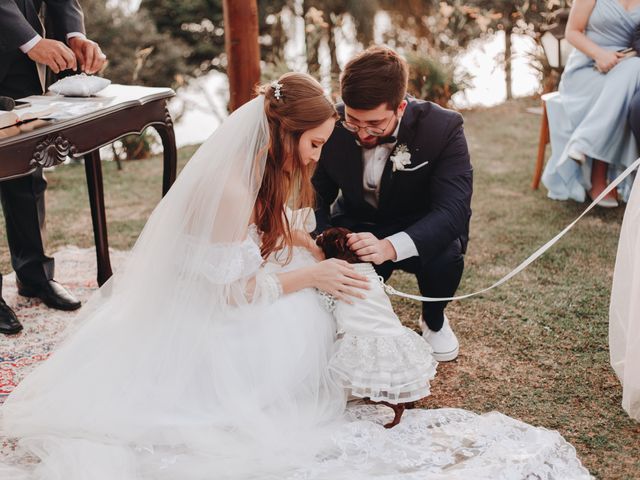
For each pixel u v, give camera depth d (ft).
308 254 7.84
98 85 9.30
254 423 6.77
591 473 6.64
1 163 7.14
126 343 7.13
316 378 7.20
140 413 6.83
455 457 6.73
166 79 43.16
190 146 21.09
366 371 6.96
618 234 12.59
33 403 7.17
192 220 6.97
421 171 8.39
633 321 7.00
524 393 8.04
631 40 13.08
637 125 12.64
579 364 8.58
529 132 20.01
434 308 8.71
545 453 6.66
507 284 10.85
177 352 6.98
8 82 9.52
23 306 10.48
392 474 6.49
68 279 11.39
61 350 7.43
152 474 6.49
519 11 22.08
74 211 14.80
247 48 14.97
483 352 8.95
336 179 8.74
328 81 21.16
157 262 7.11
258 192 7.16
